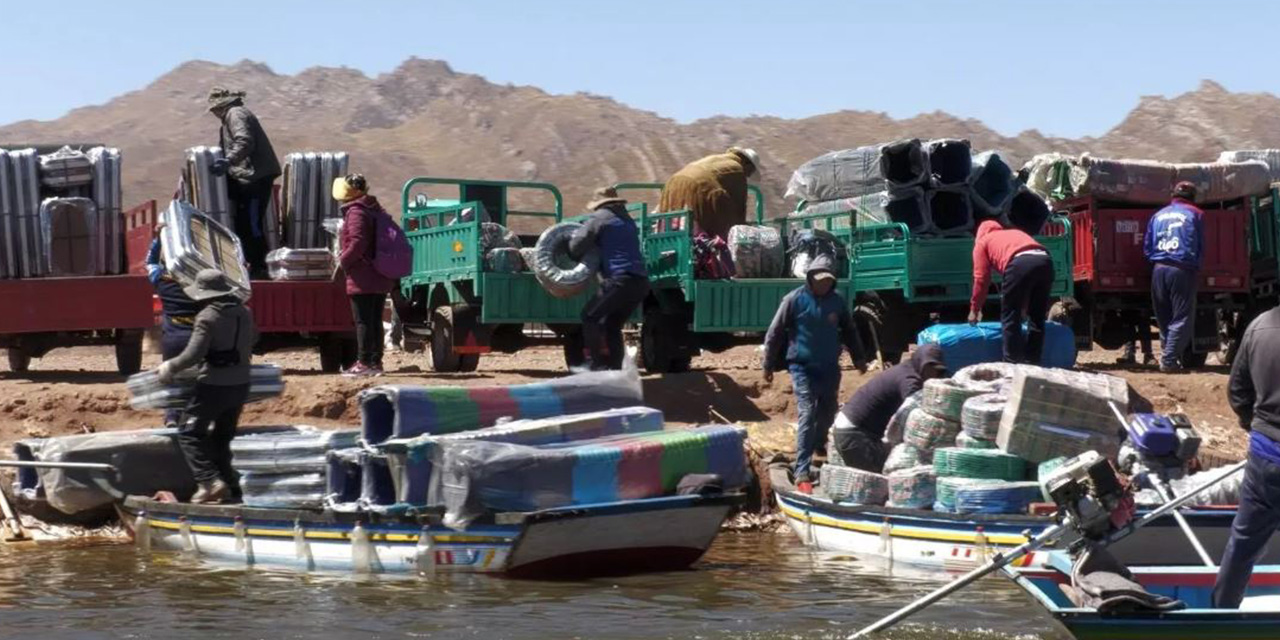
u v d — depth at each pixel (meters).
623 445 11.96
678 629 9.92
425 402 12.09
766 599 10.94
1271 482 8.73
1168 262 18.23
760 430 15.99
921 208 18.42
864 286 18.59
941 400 12.97
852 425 13.66
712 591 11.26
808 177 19.56
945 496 12.37
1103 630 8.41
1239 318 20.98
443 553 11.73
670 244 17.83
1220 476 9.27
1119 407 12.48
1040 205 19.05
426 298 19.36
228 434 13.54
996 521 11.73
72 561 12.70
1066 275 18.72
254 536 12.57
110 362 25.84
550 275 16.30
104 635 9.84
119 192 17.78
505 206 19.66
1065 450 12.32
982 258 16.20
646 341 18.53
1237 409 9.11
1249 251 19.97
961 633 9.76
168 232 13.57
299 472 12.52
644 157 191.38
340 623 10.14
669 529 11.95
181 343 13.55
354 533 12.02
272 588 11.40
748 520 14.73
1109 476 9.09
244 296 13.45
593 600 10.88
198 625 10.12
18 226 17.16
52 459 13.75
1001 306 16.23
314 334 18.72
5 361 26.19
